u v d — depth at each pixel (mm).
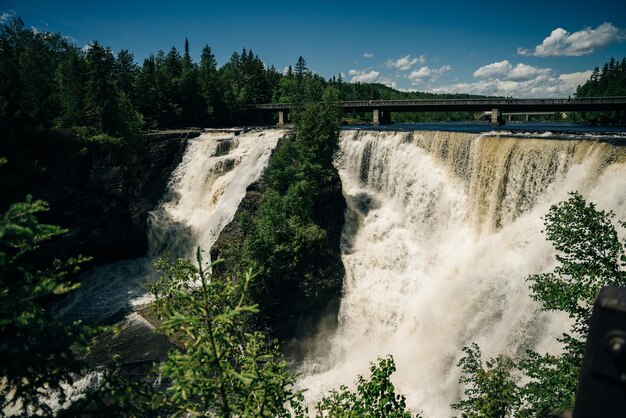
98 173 52906
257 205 46125
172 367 9516
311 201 43594
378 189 52969
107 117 56969
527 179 36031
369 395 13242
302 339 39562
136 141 61469
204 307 10039
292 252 38156
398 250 45156
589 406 3293
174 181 67188
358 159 55094
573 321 25578
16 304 8430
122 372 30812
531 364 15516
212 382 9766
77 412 9398
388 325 39688
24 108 44469
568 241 14312
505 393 16141
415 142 49250
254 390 10703
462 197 42750
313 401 32688
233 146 66312
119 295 45750
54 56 107000
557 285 14469
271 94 136500
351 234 49000
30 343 9219
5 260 8906
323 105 57438
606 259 13734
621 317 3018
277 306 37906
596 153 31359
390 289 42125
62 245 49375
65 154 49750
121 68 102875
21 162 41844
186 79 95375
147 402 10211
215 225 55062
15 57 75500
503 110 81000
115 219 54875
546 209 34062
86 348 10141
